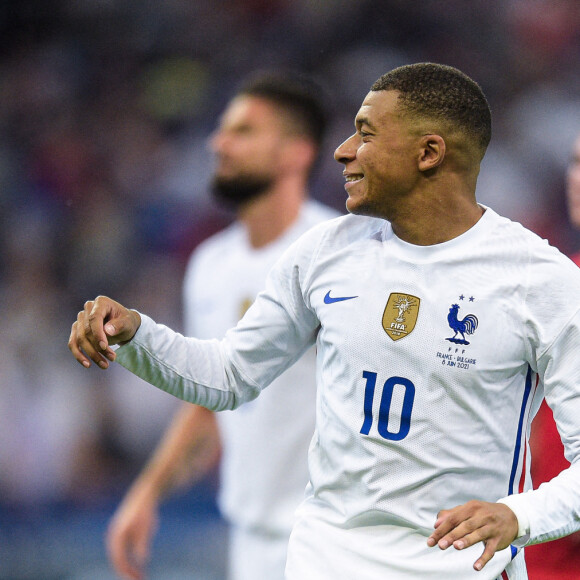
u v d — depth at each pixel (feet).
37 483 95.66
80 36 148.66
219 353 32.40
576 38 140.15
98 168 134.41
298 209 55.83
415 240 29.73
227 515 54.80
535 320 28.32
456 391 28.48
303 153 55.88
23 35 147.84
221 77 143.84
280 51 144.25
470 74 139.23
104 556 90.17
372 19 142.92
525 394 29.53
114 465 98.89
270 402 51.83
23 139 137.18
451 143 29.32
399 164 29.32
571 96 136.05
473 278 28.91
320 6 145.18
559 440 42.88
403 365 28.84
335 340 29.73
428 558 29.19
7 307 111.55
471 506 26.30
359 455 29.32
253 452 52.49
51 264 120.57
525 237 29.37
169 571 83.97
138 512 55.93
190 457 56.70
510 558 29.84
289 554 30.99
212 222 125.18
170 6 148.87
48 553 90.79
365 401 29.17
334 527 30.22
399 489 28.91
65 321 113.39
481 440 28.86
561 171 127.13
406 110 29.27
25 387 99.81
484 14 141.49
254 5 147.43
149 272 120.88
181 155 134.72
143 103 142.51
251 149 55.01
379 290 29.45
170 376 31.58
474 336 28.48
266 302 32.09
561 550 42.52
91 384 100.83
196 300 58.39
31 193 130.31
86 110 141.59
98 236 123.44
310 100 56.29
